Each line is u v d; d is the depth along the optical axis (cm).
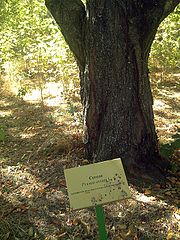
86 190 268
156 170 423
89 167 271
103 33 403
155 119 676
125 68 408
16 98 854
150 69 980
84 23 418
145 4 404
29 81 990
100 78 414
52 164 466
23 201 384
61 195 391
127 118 417
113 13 399
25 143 559
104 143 425
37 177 437
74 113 696
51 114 700
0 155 519
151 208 360
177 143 461
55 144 519
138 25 401
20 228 339
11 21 893
